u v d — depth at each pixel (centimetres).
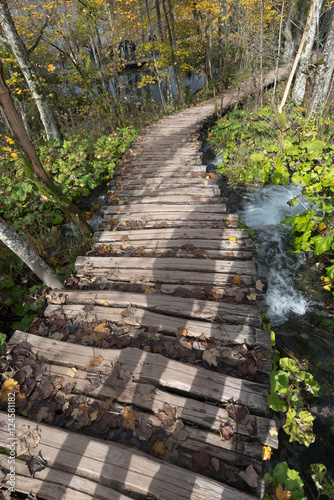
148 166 612
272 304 354
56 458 177
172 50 1088
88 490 166
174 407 200
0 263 406
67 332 263
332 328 321
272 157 643
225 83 1302
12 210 530
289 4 1102
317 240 398
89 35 890
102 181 669
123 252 364
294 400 230
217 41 1127
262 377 221
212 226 400
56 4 634
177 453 179
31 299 349
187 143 723
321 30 871
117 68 1083
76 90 1369
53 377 223
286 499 177
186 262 332
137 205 464
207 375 217
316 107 719
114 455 177
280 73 1148
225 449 181
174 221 417
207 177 543
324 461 219
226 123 800
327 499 199
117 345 247
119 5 989
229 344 241
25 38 730
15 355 241
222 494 160
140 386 212
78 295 298
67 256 427
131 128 909
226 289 295
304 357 294
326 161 595
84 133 922
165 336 251
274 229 482
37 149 734
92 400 208
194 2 1055
